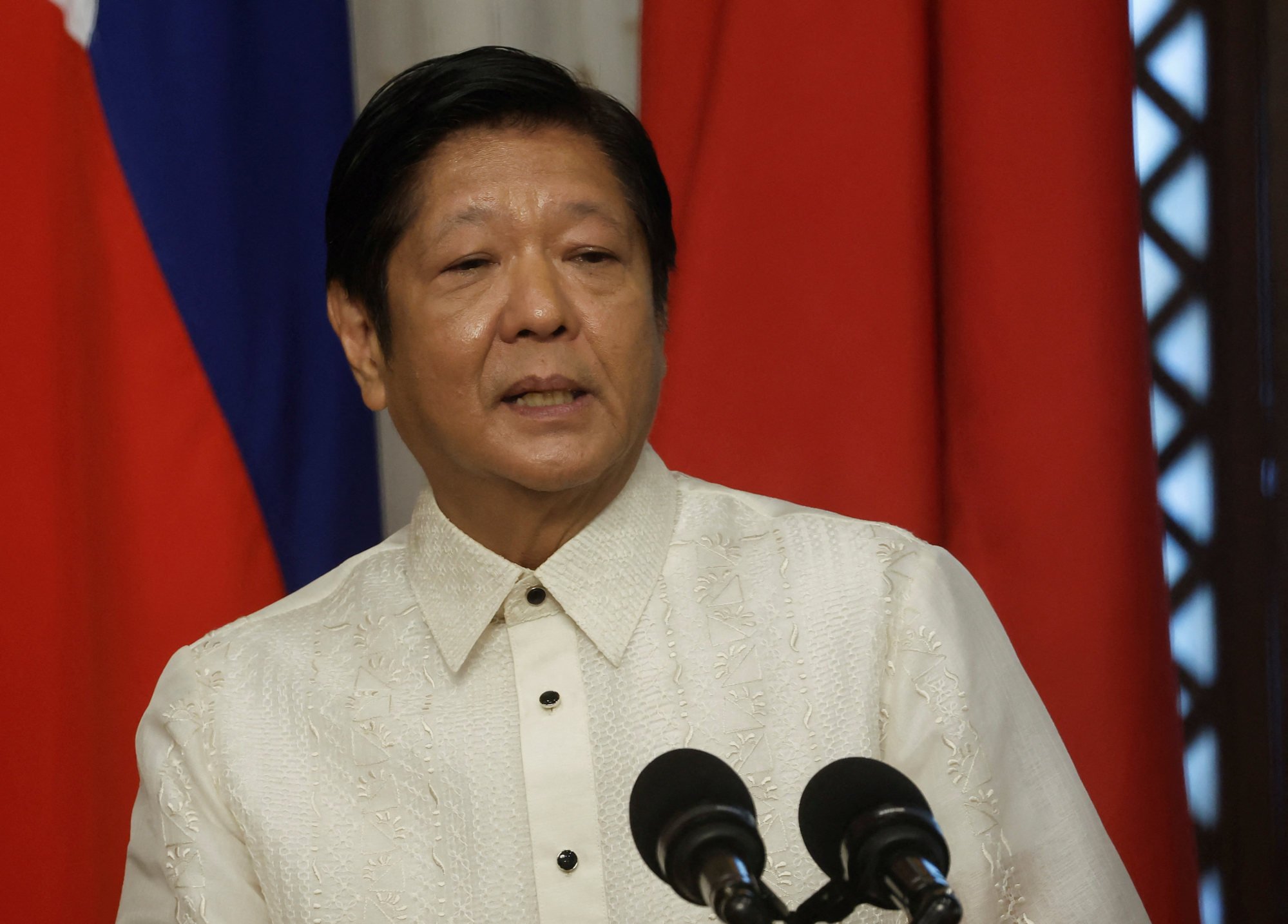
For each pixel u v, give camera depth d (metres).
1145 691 6.14
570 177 3.93
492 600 4.04
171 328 6.45
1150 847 6.10
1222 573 7.57
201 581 6.36
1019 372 6.23
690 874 2.38
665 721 3.93
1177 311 7.61
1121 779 6.09
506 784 3.88
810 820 2.55
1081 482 6.16
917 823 2.40
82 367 6.27
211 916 3.93
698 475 6.39
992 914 3.69
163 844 4.11
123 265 6.37
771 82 6.39
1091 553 6.14
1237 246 7.50
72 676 6.12
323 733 4.05
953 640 3.98
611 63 7.52
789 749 3.88
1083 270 6.18
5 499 6.05
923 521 6.27
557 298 3.79
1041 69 6.24
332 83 7.16
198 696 4.23
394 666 4.16
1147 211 7.64
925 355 6.33
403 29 7.50
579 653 4.03
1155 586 6.21
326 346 7.12
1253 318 7.49
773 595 4.14
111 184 6.36
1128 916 3.82
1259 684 7.51
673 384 6.42
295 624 4.40
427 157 3.98
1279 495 7.43
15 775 6.04
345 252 4.23
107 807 6.26
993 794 3.78
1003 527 6.26
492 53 4.02
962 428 6.40
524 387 3.80
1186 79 7.60
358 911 3.79
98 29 6.33
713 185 6.42
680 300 6.44
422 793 3.91
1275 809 7.50
